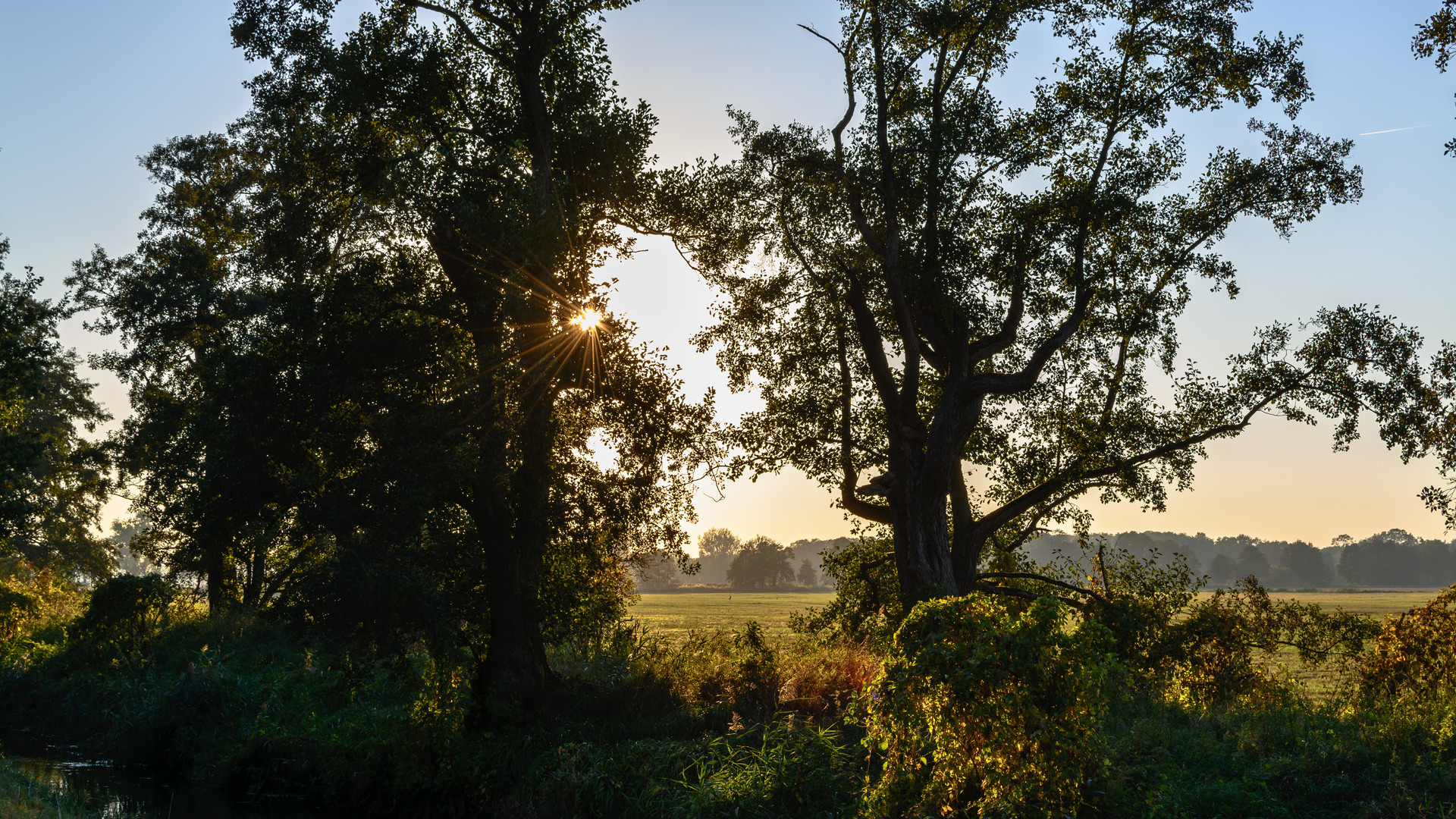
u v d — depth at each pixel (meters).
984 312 20.77
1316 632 18.92
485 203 14.74
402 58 15.52
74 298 30.33
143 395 30.84
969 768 8.94
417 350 14.77
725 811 11.07
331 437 14.52
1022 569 23.14
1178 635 17.92
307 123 16.66
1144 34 19.45
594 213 16.66
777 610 83.75
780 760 11.62
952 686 8.64
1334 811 8.94
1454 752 9.87
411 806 13.66
